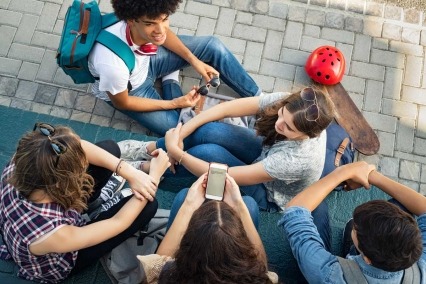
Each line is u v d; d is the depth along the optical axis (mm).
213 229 1691
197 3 3812
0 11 3666
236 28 3766
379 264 1953
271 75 3646
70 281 2779
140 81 3094
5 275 2705
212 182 2346
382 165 3404
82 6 2822
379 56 3744
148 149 3047
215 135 2867
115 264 2631
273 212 3051
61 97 3449
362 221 1987
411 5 3920
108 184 2912
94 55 2748
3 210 2166
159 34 2613
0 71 3482
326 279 2074
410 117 3562
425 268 2086
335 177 2547
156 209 2619
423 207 2492
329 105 2338
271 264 2926
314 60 3443
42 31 3643
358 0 3930
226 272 1673
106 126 3393
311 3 3891
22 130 3295
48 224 2100
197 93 3252
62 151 1979
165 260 2053
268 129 2572
